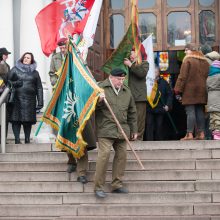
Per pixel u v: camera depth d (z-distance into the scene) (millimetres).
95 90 10461
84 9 12633
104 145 10516
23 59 12992
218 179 11016
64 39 12531
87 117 10398
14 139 13844
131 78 12750
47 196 10734
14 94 12797
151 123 14328
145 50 13789
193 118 12688
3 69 13008
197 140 11984
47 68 14734
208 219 9922
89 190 10922
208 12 16203
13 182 11289
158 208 10250
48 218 10336
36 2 14805
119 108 10688
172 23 16250
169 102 14320
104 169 10531
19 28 14961
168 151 11586
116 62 12711
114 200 10578
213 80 12383
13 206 10562
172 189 10766
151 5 16297
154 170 11281
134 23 12617
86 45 12547
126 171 11148
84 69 10805
